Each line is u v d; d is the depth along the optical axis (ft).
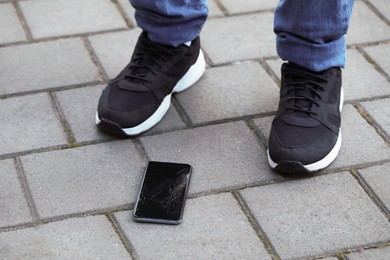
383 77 7.79
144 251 5.82
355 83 7.70
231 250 5.84
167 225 6.06
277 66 7.93
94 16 8.62
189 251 5.82
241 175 6.57
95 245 5.87
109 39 8.29
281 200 6.30
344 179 6.53
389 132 7.06
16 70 7.76
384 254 5.81
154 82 7.05
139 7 6.84
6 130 6.99
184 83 7.47
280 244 5.90
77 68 7.84
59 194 6.33
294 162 6.41
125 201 6.29
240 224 6.07
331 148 6.59
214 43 8.24
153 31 7.00
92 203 6.26
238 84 7.67
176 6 6.81
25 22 8.47
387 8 8.88
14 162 6.64
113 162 6.69
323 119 6.68
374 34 8.45
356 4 8.95
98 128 7.07
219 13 8.72
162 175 6.47
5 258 5.73
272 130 6.73
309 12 6.35
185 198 6.26
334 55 6.73
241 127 7.13
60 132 7.00
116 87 7.09
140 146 6.89
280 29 6.66
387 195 6.37
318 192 6.39
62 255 5.77
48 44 8.16
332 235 5.98
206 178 6.53
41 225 6.03
